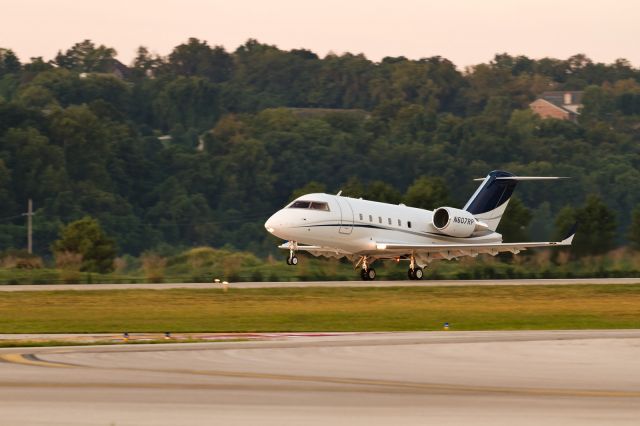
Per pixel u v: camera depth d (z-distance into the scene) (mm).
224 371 96250
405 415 76062
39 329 141125
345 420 74062
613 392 87625
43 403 79375
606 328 149000
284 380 91250
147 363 101250
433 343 120125
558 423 73562
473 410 78250
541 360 106375
